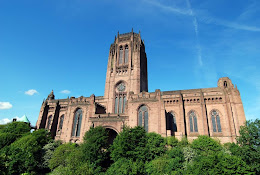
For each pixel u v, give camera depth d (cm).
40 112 10400
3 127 8425
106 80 10169
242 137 5053
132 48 10475
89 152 5353
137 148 5081
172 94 8462
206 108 7781
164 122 6494
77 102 8125
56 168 5431
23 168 4981
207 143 5388
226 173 3638
